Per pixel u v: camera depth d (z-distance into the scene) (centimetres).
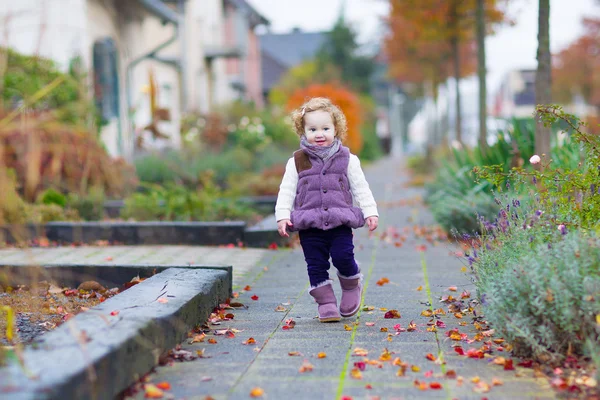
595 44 4056
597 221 480
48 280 622
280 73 5300
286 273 722
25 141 386
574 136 526
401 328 477
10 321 362
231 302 570
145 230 916
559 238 438
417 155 3169
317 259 509
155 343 390
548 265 384
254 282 675
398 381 369
